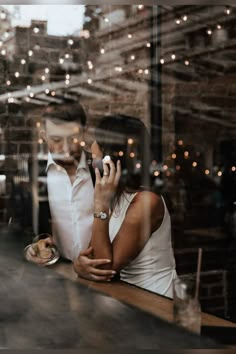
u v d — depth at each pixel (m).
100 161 1.53
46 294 1.07
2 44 2.29
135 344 0.86
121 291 1.10
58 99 2.35
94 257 1.21
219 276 1.63
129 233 1.24
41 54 2.34
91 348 0.85
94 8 2.28
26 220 1.49
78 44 2.45
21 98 2.20
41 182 1.54
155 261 1.23
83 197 1.34
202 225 2.33
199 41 2.89
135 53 2.69
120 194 1.36
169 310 0.97
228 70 3.14
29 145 1.81
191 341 0.87
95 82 2.52
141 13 2.58
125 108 2.67
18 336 0.88
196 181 2.77
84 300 1.04
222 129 2.97
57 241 1.32
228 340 0.87
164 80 2.80
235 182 2.73
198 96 2.97
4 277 1.17
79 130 1.67
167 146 2.83
